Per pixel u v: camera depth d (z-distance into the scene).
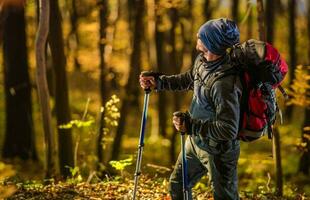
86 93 25.58
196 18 21.30
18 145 16.92
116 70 22.33
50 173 9.68
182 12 19.72
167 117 24.11
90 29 20.28
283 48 26.39
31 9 21.58
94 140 15.70
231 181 4.98
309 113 13.49
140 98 27.47
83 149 14.97
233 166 4.96
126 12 23.53
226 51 4.68
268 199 7.76
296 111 23.23
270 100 4.69
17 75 16.80
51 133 9.72
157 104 22.30
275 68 4.60
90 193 7.36
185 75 5.50
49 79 16.52
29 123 17.11
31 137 17.11
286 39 26.16
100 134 13.20
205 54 4.74
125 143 20.48
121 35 22.61
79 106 22.97
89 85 26.39
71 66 25.31
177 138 20.45
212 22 4.71
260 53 4.56
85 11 22.02
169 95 26.50
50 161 9.74
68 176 9.69
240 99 4.59
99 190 7.53
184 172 5.11
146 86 5.52
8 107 16.92
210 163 4.95
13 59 16.70
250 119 4.60
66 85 10.34
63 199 7.09
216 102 4.59
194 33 20.92
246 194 7.90
